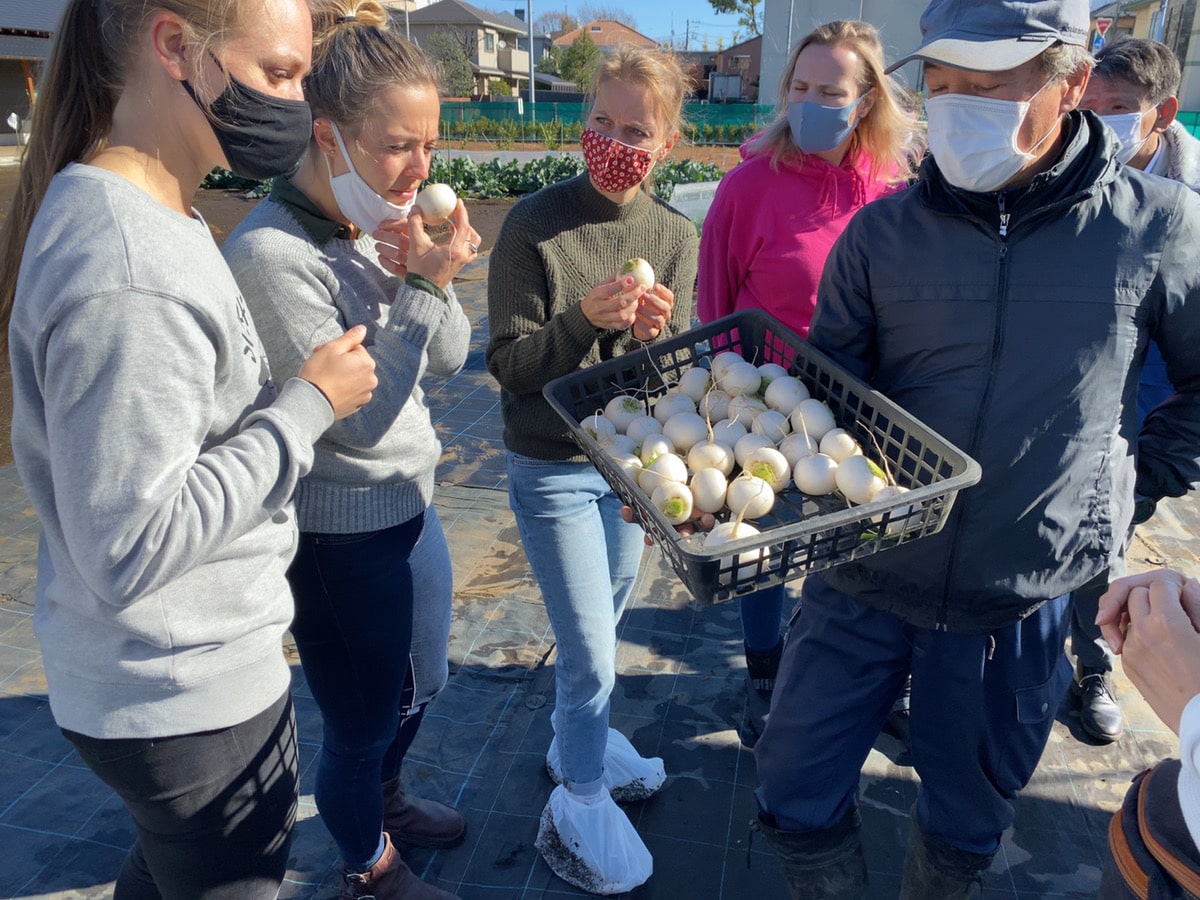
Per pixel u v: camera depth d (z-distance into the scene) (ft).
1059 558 5.56
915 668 5.93
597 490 6.78
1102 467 5.51
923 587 5.62
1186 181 9.52
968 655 5.70
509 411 6.74
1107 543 5.70
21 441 3.81
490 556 11.51
